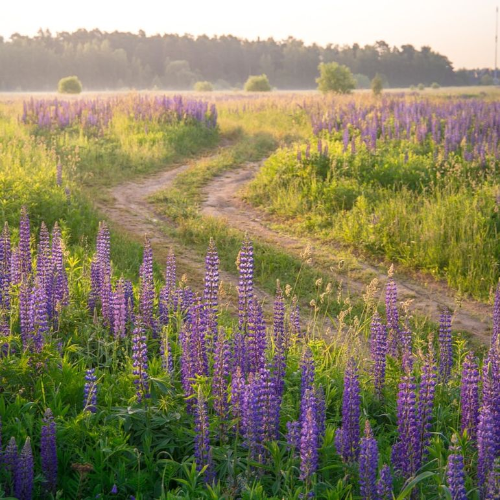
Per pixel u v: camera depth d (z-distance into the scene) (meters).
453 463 4.39
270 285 12.15
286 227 16.05
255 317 6.34
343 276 12.77
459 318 11.00
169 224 16.09
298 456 5.27
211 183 21.03
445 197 15.50
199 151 27.00
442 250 13.15
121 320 7.45
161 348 6.79
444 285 12.41
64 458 5.25
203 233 14.88
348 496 4.85
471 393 5.74
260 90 105.06
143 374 5.91
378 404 6.88
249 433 5.17
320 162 19.19
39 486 4.97
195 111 30.09
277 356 6.29
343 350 8.16
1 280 7.50
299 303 11.34
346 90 61.59
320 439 5.59
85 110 29.69
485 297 11.77
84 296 8.69
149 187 20.06
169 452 5.59
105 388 6.22
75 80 90.06
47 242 7.90
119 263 12.26
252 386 5.21
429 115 28.16
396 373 7.04
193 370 6.13
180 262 13.26
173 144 26.09
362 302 11.34
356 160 18.95
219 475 5.13
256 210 17.80
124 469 5.14
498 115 27.75
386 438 6.16
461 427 5.98
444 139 22.83
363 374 7.45
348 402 5.36
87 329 7.58
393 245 13.88
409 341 7.61
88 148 23.39
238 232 15.33
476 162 19.16
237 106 41.41
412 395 5.20
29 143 21.44
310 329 10.06
